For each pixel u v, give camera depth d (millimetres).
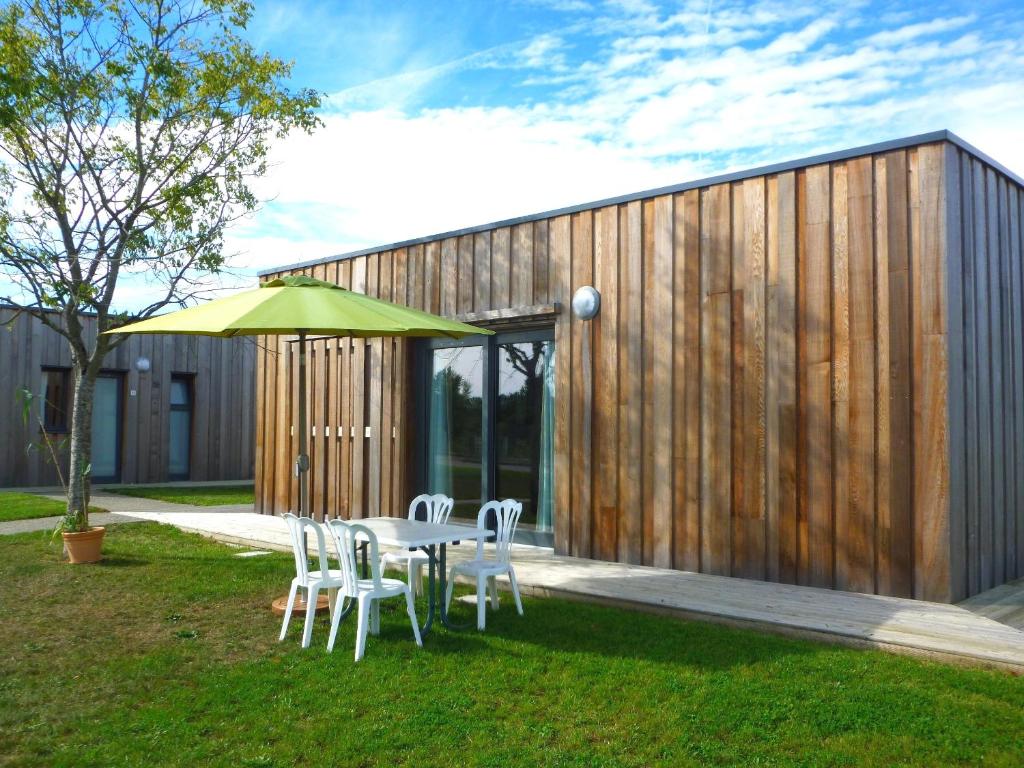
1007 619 4957
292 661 4496
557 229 7742
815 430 6027
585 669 4281
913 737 3385
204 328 4742
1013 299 6648
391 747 3354
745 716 3611
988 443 6078
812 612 5145
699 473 6668
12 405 14523
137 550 7980
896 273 5688
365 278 9703
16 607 5750
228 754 3293
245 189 8320
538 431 8055
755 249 6402
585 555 7391
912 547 5574
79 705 3865
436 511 6367
